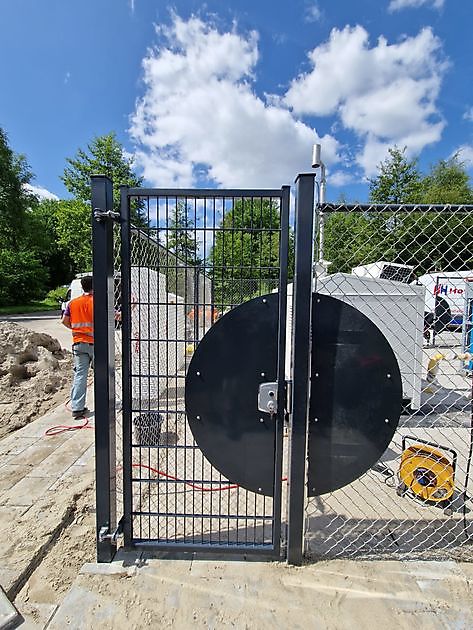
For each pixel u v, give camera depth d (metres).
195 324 2.09
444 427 4.13
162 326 4.30
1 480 2.83
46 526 2.23
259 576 1.80
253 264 1.95
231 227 1.87
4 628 1.52
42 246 30.28
